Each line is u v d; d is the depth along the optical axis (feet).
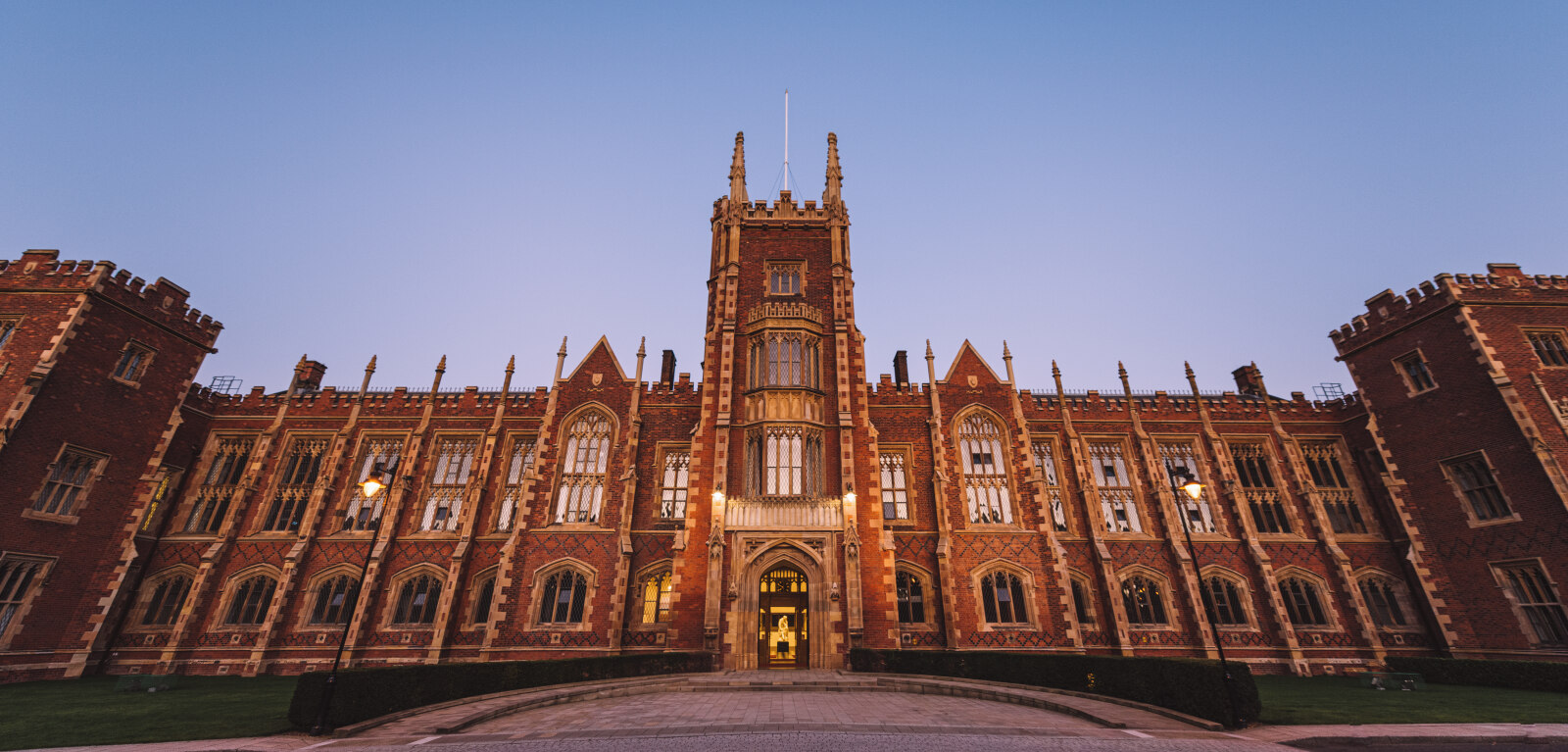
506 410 111.75
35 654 80.59
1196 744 41.50
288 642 93.66
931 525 101.45
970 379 111.96
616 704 59.72
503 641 91.20
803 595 91.50
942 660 76.89
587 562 96.17
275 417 111.04
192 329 103.50
